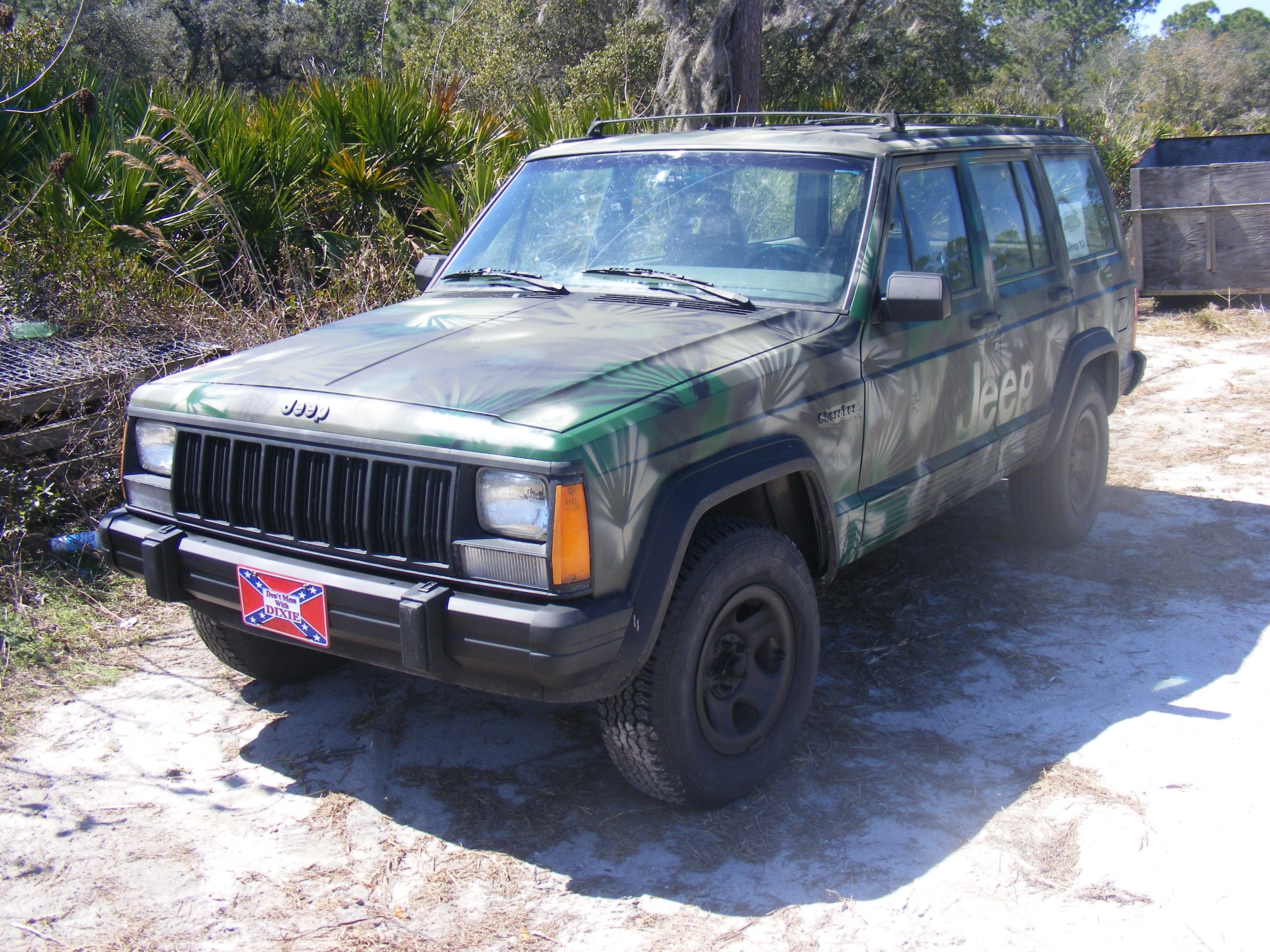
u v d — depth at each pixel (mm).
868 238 3602
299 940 2643
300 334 3635
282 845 3020
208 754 3484
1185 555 5152
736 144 3965
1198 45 46719
